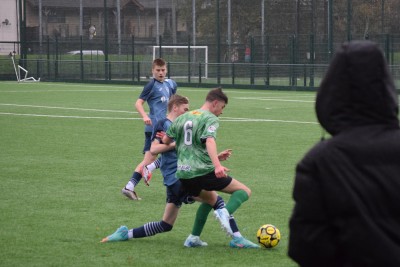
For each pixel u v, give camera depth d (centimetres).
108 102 6956
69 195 2420
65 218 2062
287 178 2741
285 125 4816
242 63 9306
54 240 1798
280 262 1579
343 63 682
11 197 2384
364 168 660
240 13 10006
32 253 1670
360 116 682
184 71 9781
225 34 10162
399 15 9156
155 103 2522
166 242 1772
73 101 7075
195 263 1575
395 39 8206
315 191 668
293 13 9494
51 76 10788
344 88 681
